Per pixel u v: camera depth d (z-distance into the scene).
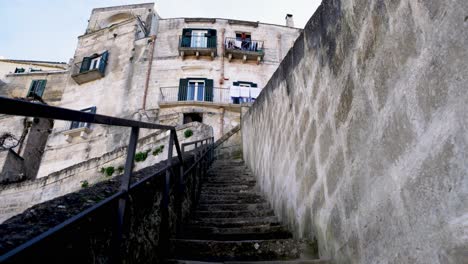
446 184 1.25
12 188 11.23
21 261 1.00
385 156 1.72
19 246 0.97
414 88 1.47
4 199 11.07
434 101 1.33
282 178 4.22
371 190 1.86
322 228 2.65
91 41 19.98
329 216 2.51
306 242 2.79
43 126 17.61
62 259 1.22
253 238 3.46
